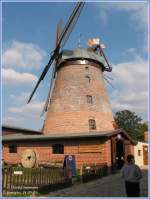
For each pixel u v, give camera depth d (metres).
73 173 26.11
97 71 43.75
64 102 40.97
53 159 31.81
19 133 41.84
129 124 71.12
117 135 31.88
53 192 19.09
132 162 13.80
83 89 41.16
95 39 46.62
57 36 43.53
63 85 42.06
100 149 29.62
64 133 36.78
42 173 19.27
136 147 38.88
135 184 13.51
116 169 30.47
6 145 34.62
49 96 43.41
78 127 39.03
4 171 18.16
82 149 30.52
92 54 43.75
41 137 32.78
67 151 31.20
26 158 28.31
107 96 44.53
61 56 43.06
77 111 39.84
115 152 30.98
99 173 26.16
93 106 40.66
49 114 42.06
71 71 42.22
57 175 20.59
